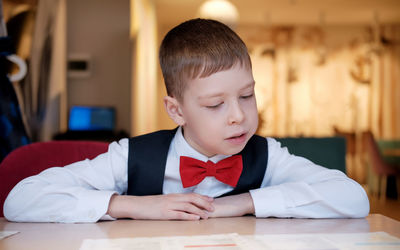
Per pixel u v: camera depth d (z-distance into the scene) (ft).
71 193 2.70
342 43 23.02
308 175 3.20
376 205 14.19
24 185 2.82
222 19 12.14
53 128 10.29
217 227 2.36
